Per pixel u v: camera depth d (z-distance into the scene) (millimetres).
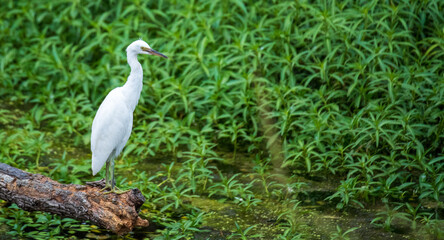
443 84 10719
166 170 11008
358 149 10641
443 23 12477
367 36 12656
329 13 12625
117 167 10977
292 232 8422
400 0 12578
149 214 9039
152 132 12516
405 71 11391
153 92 13102
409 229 8570
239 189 9664
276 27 13656
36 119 12680
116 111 8680
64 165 10352
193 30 13633
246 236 8328
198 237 8305
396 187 9398
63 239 7996
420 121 10945
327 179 10531
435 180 9250
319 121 10984
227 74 12531
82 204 7938
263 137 12031
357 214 9125
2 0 17562
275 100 12297
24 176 8172
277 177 10617
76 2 15633
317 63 12328
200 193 10031
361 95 11500
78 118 12344
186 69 12812
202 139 11359
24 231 8195
